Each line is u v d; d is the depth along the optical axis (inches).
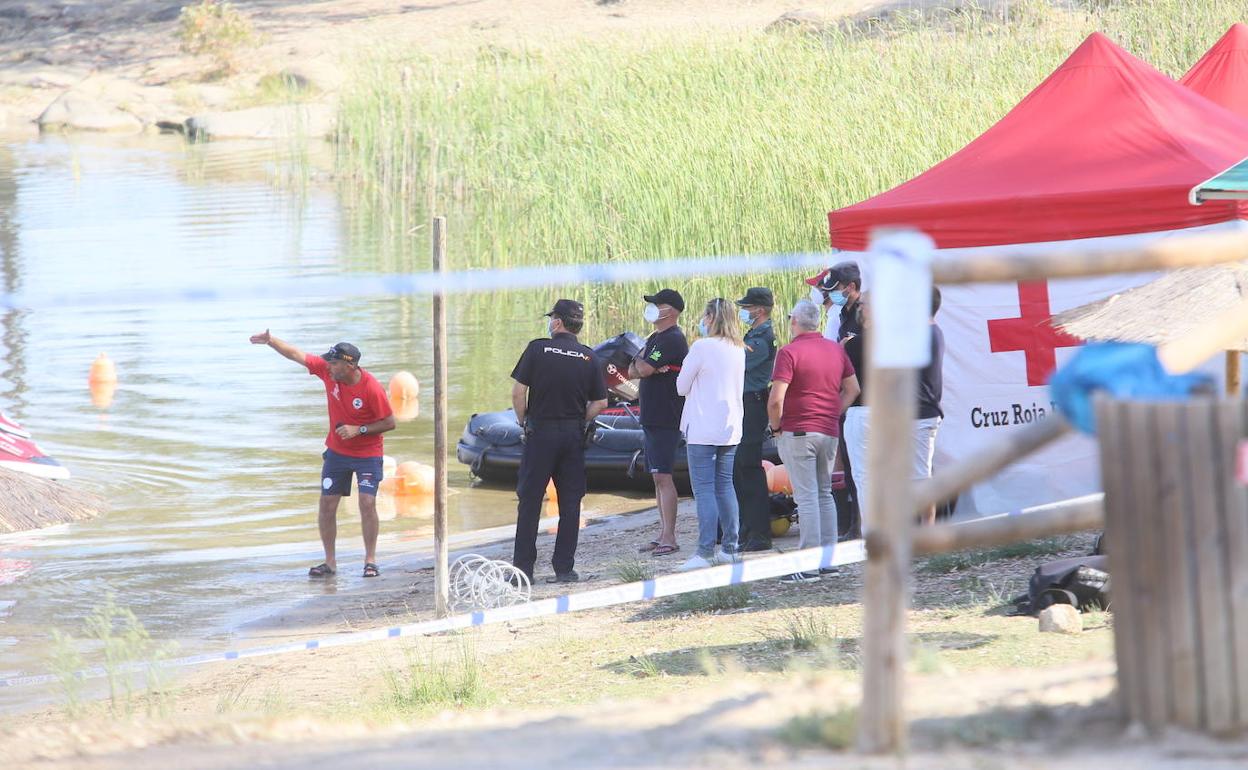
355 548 1791.3
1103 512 584.1
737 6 7190.0
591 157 3479.3
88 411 2546.8
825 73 3540.8
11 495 1879.9
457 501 2069.4
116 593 1576.0
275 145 6717.5
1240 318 657.0
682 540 1744.6
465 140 4931.1
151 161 6481.3
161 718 970.1
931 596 1258.0
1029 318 1558.8
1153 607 559.8
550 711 812.6
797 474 1398.9
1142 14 3410.4
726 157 3011.8
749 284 2901.1
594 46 4815.5
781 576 1428.4
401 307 3508.9
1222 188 1214.9
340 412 1632.6
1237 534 543.5
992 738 574.2
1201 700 552.7
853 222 1641.2
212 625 1455.5
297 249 4192.9
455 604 1461.6
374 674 1211.2
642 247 3021.7
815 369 1384.1
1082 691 641.0
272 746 722.2
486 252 3897.6
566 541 1550.2
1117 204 1507.1
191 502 2001.7
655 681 1058.7
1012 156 1664.6
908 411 542.3
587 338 3041.3
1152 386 641.6
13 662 1314.0
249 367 2883.9
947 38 3639.3
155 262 3978.8
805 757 566.3
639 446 2119.8
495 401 2598.4
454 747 666.2
